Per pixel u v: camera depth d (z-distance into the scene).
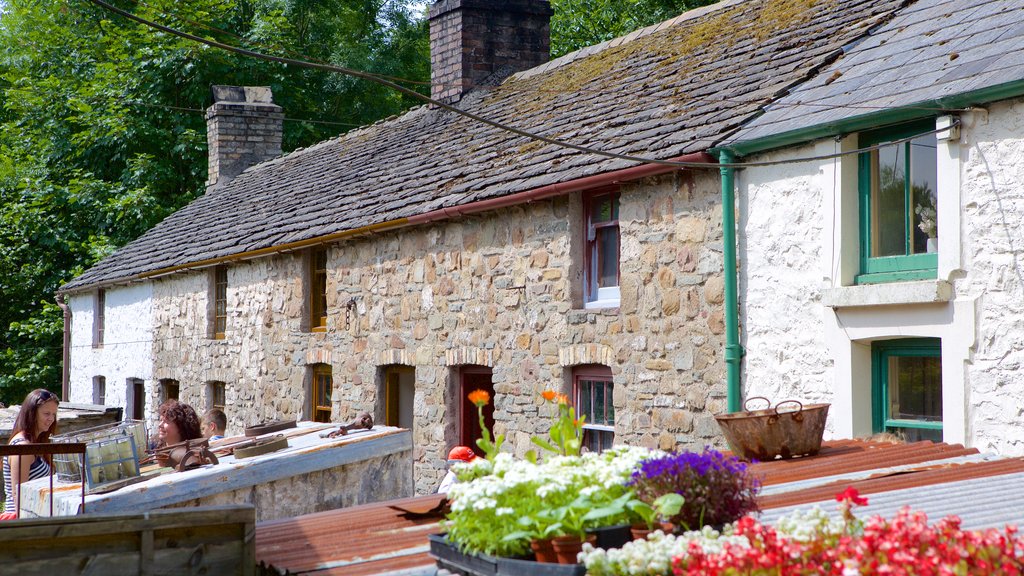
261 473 7.31
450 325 11.54
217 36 25.69
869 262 7.90
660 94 10.92
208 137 22.20
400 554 4.44
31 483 7.20
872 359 7.84
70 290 21.81
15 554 3.85
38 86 26.14
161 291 18.45
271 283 14.95
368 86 27.78
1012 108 6.91
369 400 12.77
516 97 14.49
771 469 6.16
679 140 9.00
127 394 19.81
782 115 8.42
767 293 8.36
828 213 7.89
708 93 10.08
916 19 9.09
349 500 7.88
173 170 25.23
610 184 9.73
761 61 10.18
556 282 10.18
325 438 8.14
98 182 24.25
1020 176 6.84
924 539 3.09
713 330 8.66
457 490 3.84
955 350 7.12
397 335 12.37
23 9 27.95
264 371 15.07
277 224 15.10
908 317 7.41
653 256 9.21
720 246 8.62
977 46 7.70
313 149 19.55
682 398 8.88
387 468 8.15
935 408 7.52
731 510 4.00
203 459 7.42
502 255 10.87
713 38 11.92
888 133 7.84
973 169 7.11
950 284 7.18
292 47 27.19
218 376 16.31
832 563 3.06
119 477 7.00
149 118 25.03
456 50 16.09
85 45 27.58
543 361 10.30
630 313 9.40
